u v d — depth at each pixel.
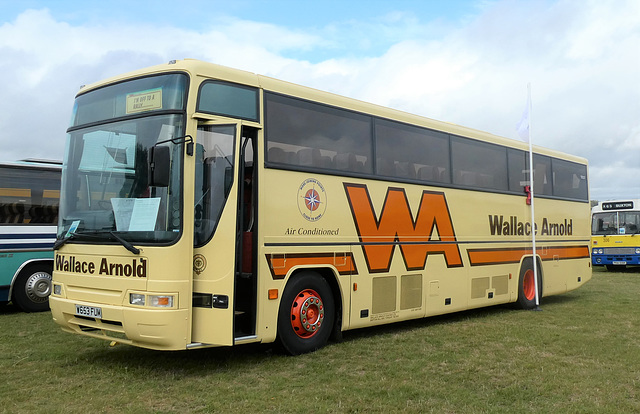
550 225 14.33
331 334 8.90
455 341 9.14
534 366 7.50
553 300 14.95
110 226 7.12
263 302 7.51
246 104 7.55
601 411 5.72
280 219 7.82
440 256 10.74
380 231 9.44
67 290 7.48
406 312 9.91
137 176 7.03
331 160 8.69
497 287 12.31
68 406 5.75
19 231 12.35
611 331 10.11
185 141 6.81
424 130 10.63
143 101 7.18
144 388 6.37
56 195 13.01
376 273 9.32
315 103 8.55
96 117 7.66
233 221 6.98
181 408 5.72
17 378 6.81
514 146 13.21
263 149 7.65
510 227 12.82
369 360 7.75
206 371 7.12
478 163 12.01
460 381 6.76
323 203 8.47
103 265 7.07
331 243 8.55
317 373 7.05
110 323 6.99
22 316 11.79
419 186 10.35
